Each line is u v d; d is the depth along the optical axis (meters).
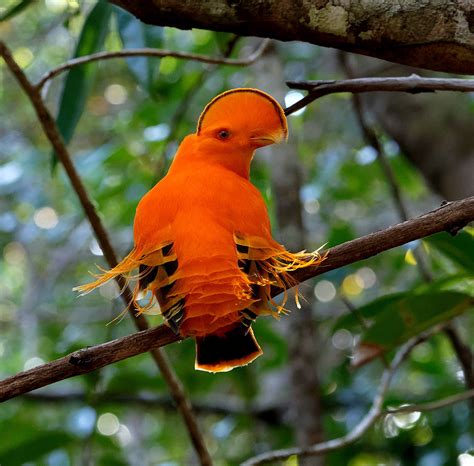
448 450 11.22
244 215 4.86
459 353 9.16
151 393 13.17
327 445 8.05
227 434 13.06
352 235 13.72
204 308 4.65
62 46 18.17
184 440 15.73
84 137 18.94
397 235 4.90
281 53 15.10
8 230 17.53
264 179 13.29
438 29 4.52
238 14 4.60
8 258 20.52
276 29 4.66
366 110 12.31
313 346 10.78
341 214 17.44
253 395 12.41
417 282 13.98
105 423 15.26
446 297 7.06
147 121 13.53
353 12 4.56
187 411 7.90
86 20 8.59
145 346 4.87
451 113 10.86
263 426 13.19
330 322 14.71
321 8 4.56
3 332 17.72
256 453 12.10
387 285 15.12
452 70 4.64
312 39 4.68
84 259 18.75
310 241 16.17
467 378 9.13
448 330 9.19
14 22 18.44
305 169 16.00
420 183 15.17
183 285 4.67
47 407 14.15
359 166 15.40
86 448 9.95
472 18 4.49
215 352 4.86
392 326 7.30
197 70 13.77
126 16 8.59
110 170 13.79
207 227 4.73
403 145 11.24
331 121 16.70
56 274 18.39
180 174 5.12
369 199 16.98
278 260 4.96
